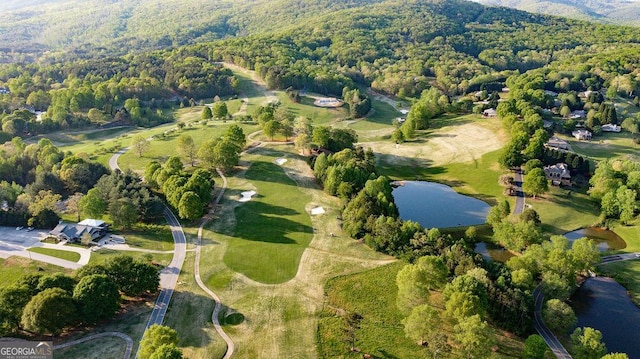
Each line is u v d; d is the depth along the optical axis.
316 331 76.81
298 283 91.00
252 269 95.88
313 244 106.06
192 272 94.75
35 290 76.94
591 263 97.19
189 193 114.94
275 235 110.38
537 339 69.12
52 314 71.25
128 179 134.12
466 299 73.06
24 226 115.06
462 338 67.62
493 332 75.75
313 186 140.12
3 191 126.06
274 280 92.06
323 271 95.00
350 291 88.12
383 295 86.88
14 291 74.81
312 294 87.44
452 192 144.00
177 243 107.06
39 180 132.00
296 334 76.12
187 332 76.56
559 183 137.38
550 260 90.44
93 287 77.06
